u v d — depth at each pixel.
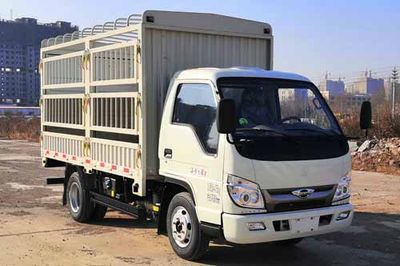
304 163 6.33
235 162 6.05
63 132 10.00
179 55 7.70
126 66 7.76
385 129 22.16
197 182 6.56
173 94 7.18
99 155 8.61
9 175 16.33
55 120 10.38
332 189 6.59
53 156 10.48
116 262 6.95
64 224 9.31
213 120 6.45
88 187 9.22
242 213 6.07
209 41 8.01
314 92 7.19
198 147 6.55
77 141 9.39
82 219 9.35
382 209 10.84
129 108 7.67
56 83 10.30
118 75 7.98
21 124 46.19
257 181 6.10
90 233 8.64
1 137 40.34
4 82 106.06
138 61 7.39
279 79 7.04
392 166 17.70
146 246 7.80
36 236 8.39
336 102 33.44
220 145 6.21
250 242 6.08
